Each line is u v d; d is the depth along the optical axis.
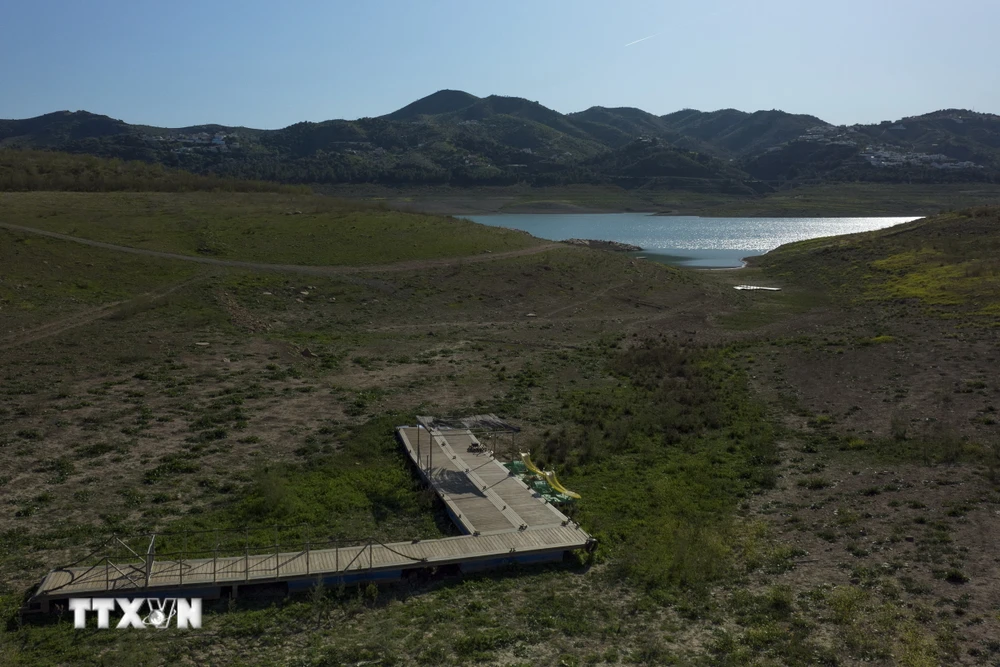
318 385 39.41
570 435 32.78
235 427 31.78
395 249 78.56
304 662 16.28
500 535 22.00
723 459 30.27
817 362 46.03
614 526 24.05
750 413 36.34
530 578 20.59
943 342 48.12
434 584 20.12
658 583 20.33
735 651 16.66
